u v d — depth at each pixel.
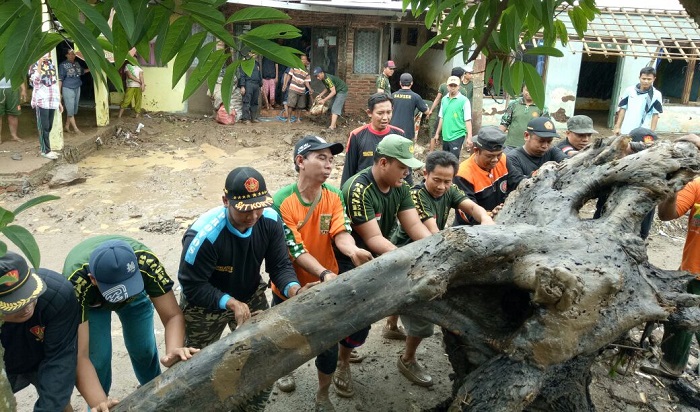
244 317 3.26
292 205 3.78
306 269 3.72
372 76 15.22
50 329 2.98
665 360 4.64
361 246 4.25
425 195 4.48
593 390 4.56
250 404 3.67
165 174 10.38
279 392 4.53
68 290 3.04
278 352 2.78
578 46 13.58
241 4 12.09
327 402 4.16
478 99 12.20
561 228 3.27
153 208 8.67
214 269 3.40
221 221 3.30
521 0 2.44
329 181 10.27
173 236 7.63
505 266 3.08
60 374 3.01
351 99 15.34
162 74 14.70
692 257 4.44
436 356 5.05
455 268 2.94
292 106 14.51
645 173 3.38
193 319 3.67
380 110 5.68
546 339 2.86
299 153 3.73
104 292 3.15
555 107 14.04
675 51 12.22
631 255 3.17
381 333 5.39
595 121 15.73
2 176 9.07
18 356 3.11
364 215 3.97
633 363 3.78
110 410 2.83
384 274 2.92
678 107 14.29
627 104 9.23
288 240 3.78
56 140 10.37
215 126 13.86
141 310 3.76
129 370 4.76
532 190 3.72
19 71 1.53
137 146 12.27
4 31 1.52
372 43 15.12
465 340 3.22
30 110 13.90
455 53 2.78
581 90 17.08
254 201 3.15
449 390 4.60
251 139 12.98
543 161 5.27
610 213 3.40
